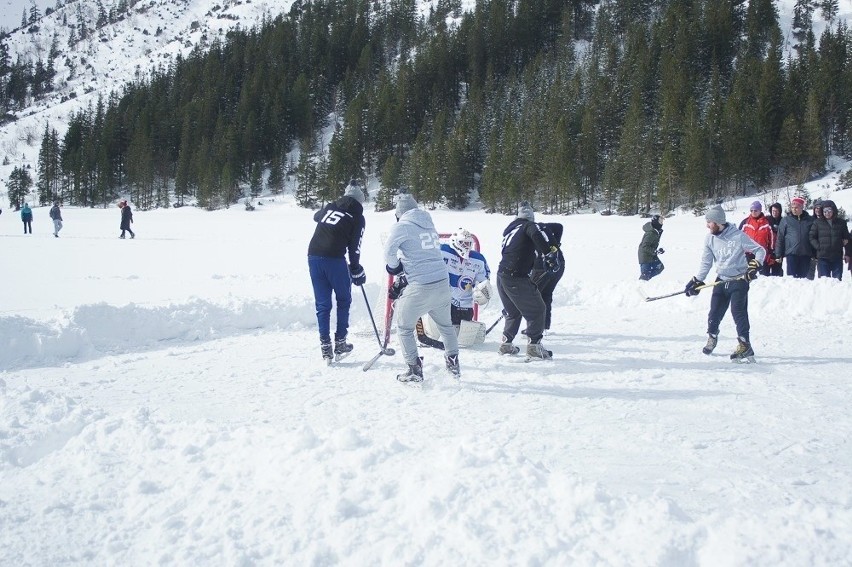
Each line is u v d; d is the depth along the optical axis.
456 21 140.75
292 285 12.58
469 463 3.29
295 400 5.18
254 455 3.66
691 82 78.69
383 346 6.62
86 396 5.35
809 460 3.79
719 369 6.18
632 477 3.48
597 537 2.67
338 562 2.67
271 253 20.34
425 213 5.68
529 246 6.47
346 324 6.62
